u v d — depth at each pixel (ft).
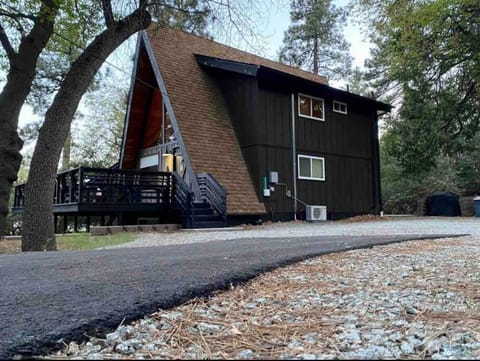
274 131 38.86
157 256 11.60
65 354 4.27
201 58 40.55
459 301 6.46
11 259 11.90
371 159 48.60
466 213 50.24
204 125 37.11
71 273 8.70
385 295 6.89
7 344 4.38
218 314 5.73
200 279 7.42
